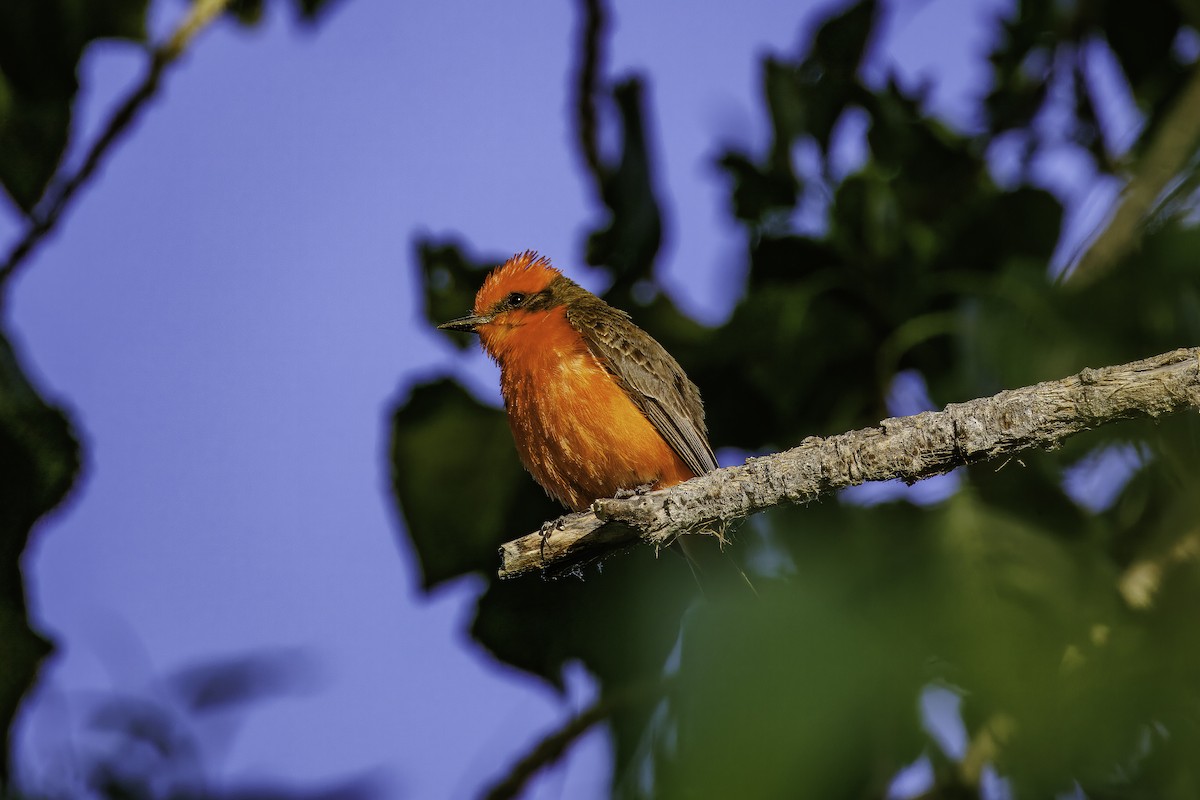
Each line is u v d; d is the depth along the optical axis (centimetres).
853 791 623
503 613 1094
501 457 1141
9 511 977
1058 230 1148
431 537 1121
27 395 997
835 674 612
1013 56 1390
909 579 790
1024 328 1030
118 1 1159
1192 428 1011
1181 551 861
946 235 1151
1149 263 1018
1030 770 688
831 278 1132
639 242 1176
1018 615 731
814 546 1016
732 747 592
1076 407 826
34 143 1095
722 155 1212
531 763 966
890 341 1106
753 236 1195
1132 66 1344
